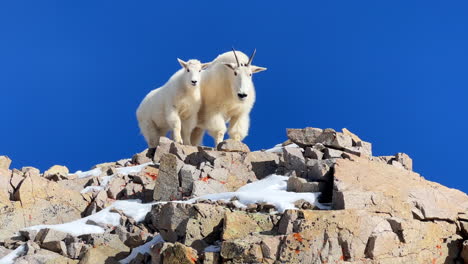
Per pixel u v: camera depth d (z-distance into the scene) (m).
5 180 40.81
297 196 35.94
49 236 35.97
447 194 37.16
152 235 36.00
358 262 30.56
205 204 34.19
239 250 29.67
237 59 54.19
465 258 33.41
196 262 30.03
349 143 44.53
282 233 30.98
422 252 32.78
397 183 36.59
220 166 42.31
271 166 43.41
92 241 35.91
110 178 45.12
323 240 30.41
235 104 56.28
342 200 33.78
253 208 34.94
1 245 36.88
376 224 31.72
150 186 42.88
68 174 49.72
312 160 40.53
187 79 53.88
